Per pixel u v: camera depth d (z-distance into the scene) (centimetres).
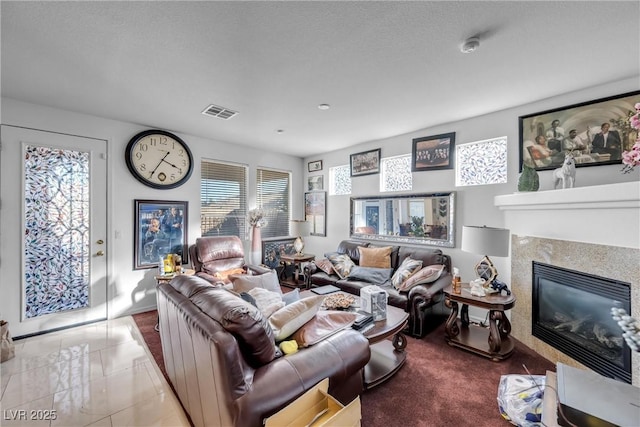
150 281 358
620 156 230
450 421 165
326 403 129
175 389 185
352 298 250
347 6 149
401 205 392
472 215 325
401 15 156
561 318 225
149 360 238
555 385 147
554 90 251
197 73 221
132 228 344
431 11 153
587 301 203
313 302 167
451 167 340
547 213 236
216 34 173
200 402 137
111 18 157
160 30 168
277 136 401
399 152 396
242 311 127
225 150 435
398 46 186
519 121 284
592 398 118
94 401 186
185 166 387
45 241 290
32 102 278
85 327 305
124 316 337
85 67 211
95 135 317
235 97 267
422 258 342
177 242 382
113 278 329
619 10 151
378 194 421
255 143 442
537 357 239
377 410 175
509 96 264
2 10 149
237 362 114
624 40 178
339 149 482
